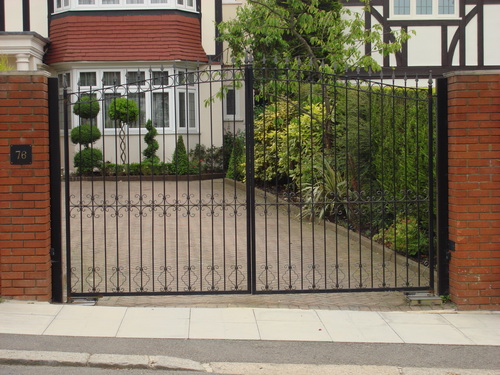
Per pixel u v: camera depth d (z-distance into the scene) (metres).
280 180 14.62
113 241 9.83
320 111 11.75
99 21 18.72
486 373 4.95
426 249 8.50
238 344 5.47
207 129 18.98
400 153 9.19
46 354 5.05
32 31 17.59
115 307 6.39
